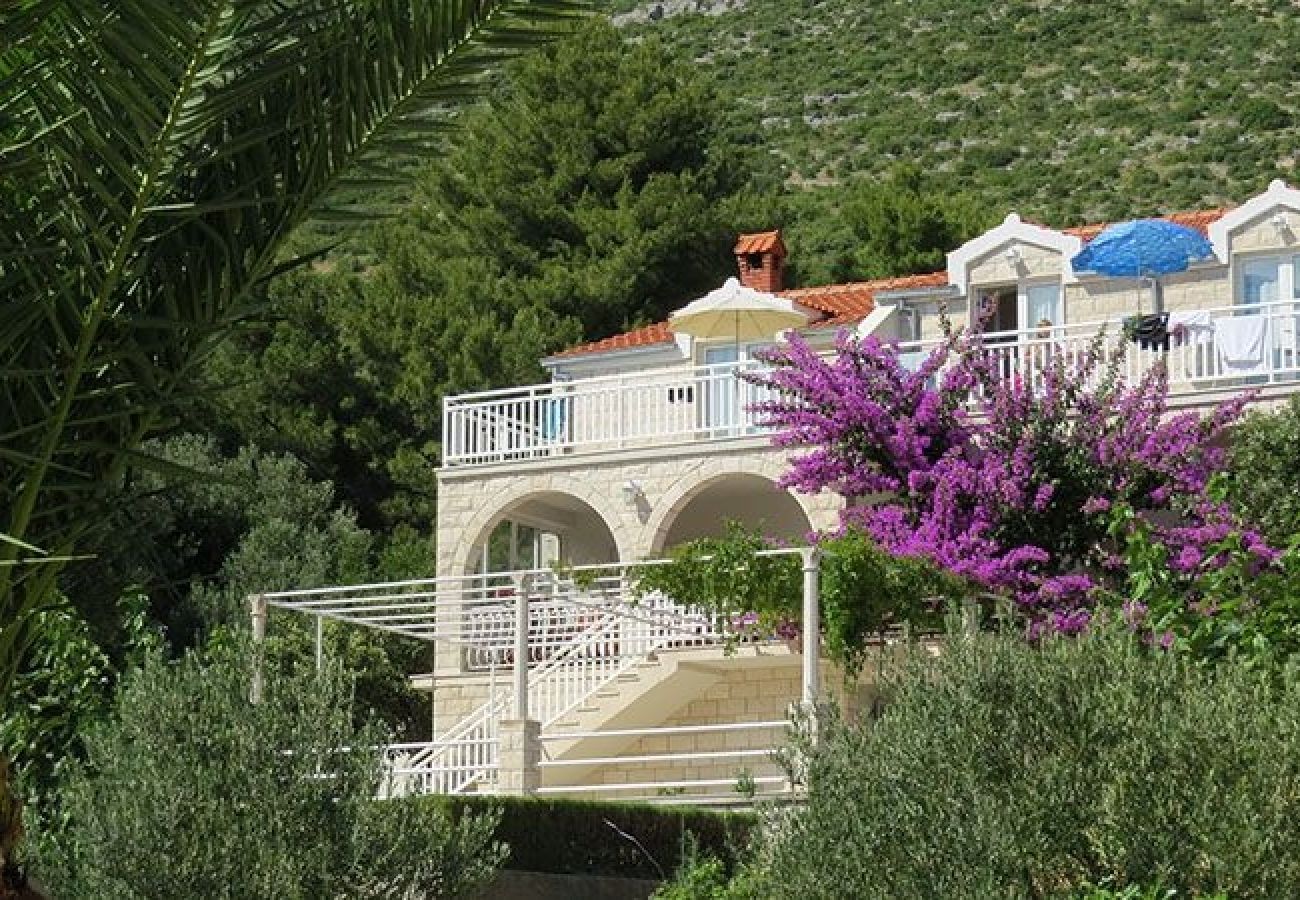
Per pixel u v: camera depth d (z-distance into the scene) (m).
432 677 34.44
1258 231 34.41
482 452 36.03
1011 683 14.27
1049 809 13.72
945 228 68.12
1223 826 13.21
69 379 9.01
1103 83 127.25
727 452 33.97
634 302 58.56
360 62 9.20
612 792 28.27
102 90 8.70
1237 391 30.84
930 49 137.38
